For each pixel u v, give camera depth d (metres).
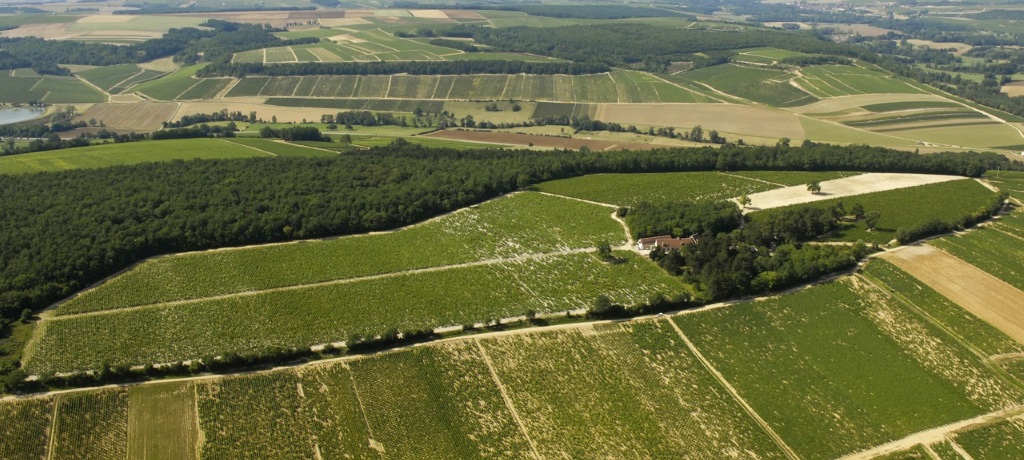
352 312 163.00
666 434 134.62
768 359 154.12
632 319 163.88
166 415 131.88
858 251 190.12
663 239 194.62
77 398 133.38
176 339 151.62
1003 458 130.25
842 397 144.38
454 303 167.88
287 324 157.62
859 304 171.38
